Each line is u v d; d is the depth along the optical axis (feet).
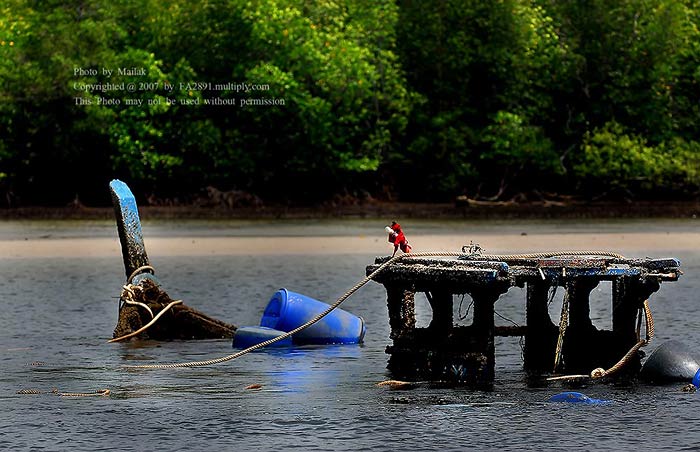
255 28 447.83
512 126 468.34
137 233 170.19
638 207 461.78
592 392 126.00
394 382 130.52
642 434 107.96
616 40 484.33
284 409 118.52
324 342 159.33
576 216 453.58
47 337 167.63
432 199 490.08
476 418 114.21
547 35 477.77
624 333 136.46
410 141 489.67
